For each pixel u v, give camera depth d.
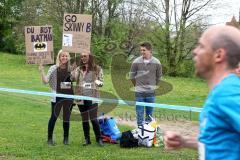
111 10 34.19
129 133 8.35
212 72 2.26
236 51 2.20
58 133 9.62
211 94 2.22
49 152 7.81
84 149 8.09
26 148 8.10
